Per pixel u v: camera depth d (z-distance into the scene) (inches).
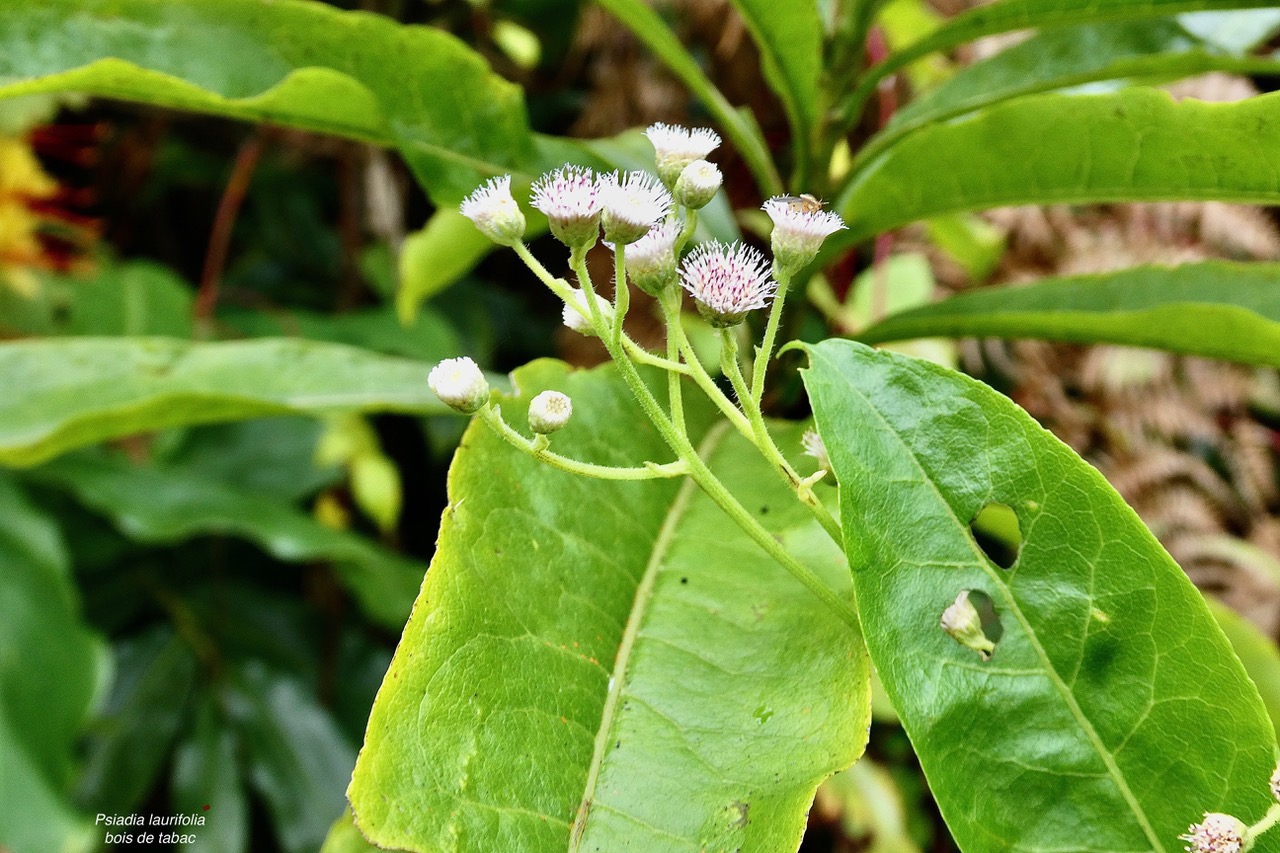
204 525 17.2
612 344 8.8
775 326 8.8
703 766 8.7
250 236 27.3
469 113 11.3
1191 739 8.3
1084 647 8.3
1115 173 10.4
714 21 17.5
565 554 9.3
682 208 9.6
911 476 8.4
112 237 24.7
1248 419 21.0
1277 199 10.1
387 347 23.0
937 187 10.9
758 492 10.0
